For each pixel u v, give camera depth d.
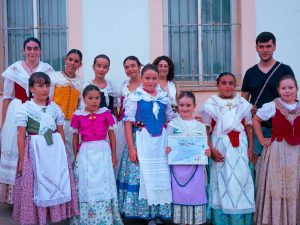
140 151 4.38
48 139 4.18
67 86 5.05
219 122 4.45
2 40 6.47
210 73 6.58
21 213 4.15
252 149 4.58
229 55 6.54
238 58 6.45
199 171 4.39
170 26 6.53
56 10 6.49
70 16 6.22
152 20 6.22
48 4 6.49
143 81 4.51
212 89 6.29
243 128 4.49
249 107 4.49
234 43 6.49
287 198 4.25
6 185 5.18
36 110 4.22
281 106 4.32
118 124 5.14
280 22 6.21
